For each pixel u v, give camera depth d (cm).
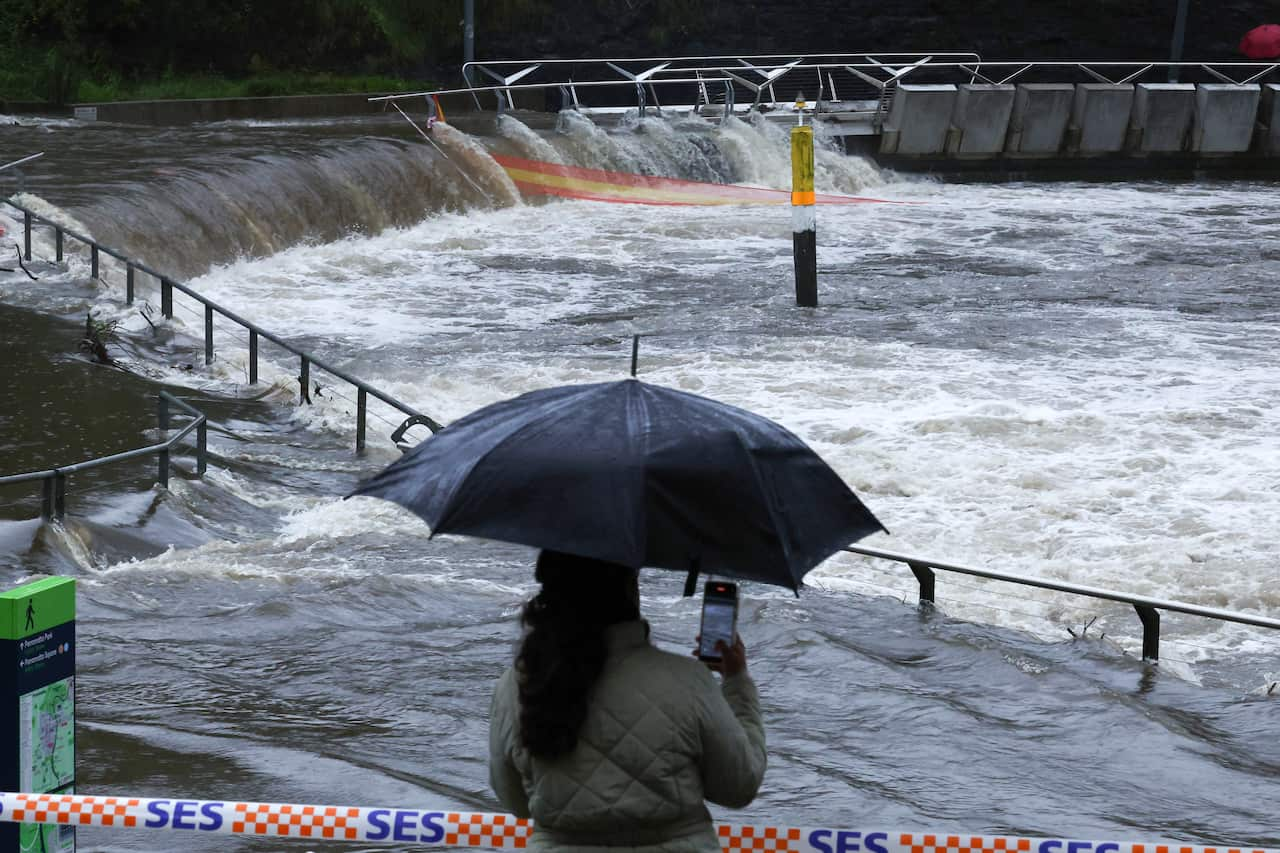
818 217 6781
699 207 6900
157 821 638
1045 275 5325
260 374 3353
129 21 8331
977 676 1565
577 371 3675
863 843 634
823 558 582
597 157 7119
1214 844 1081
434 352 3925
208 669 1412
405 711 1305
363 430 2900
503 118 6900
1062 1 10306
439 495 570
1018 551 2455
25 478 1964
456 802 1047
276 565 2008
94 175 4847
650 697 545
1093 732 1370
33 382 2939
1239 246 6128
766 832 636
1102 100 8612
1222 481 2850
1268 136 8938
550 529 549
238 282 4659
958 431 3166
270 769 1095
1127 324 4425
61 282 3675
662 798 544
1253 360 3959
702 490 565
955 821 1095
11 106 6894
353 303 4566
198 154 5466
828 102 8638
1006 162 8669
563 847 553
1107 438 3136
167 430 2631
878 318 4472
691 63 9981
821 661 1524
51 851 773
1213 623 2119
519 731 557
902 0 10125
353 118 7506
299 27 8912
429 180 6100
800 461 602
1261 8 10338
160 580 1838
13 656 732
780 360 3866
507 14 9550
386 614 1702
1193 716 1511
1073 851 631
